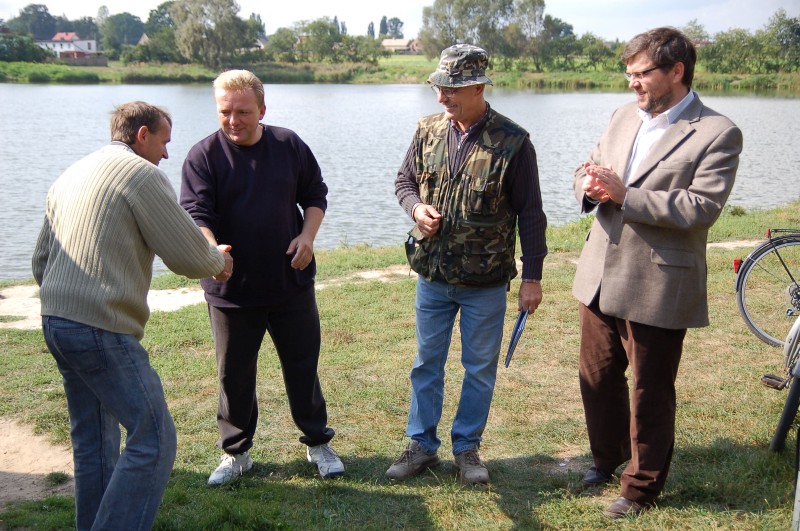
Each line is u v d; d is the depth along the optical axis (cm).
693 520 336
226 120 350
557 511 351
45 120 4066
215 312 369
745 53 7662
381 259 889
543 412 461
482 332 380
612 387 363
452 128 373
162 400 305
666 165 326
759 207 1566
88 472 317
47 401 476
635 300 332
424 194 380
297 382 384
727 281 726
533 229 370
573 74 9669
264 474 395
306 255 364
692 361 533
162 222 298
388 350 566
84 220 289
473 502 361
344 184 2056
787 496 349
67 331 287
